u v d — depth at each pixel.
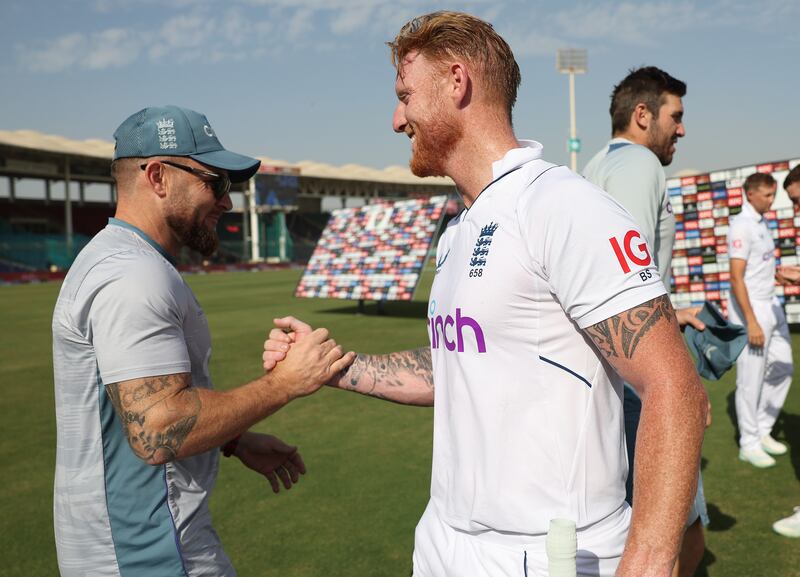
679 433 1.01
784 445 4.44
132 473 1.59
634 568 0.99
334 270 14.41
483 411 1.29
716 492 3.68
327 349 1.73
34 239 42.03
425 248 13.00
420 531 1.54
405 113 1.44
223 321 12.53
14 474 4.30
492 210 1.29
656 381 1.04
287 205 51.47
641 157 2.29
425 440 4.84
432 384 1.79
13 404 6.23
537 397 1.24
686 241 9.70
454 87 1.35
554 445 1.23
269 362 1.71
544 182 1.22
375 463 4.34
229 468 4.30
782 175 8.80
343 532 3.30
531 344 1.22
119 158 1.71
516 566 1.27
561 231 1.13
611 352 1.10
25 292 23.41
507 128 1.38
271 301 16.94
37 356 8.97
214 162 1.74
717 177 9.44
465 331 1.30
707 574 2.78
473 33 1.34
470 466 1.33
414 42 1.39
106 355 1.49
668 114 2.44
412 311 14.22
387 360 1.83
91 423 1.57
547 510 1.24
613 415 1.27
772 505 3.48
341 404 5.95
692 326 2.18
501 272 1.23
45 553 3.17
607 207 1.14
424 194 72.75
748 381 4.14
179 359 1.54
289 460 2.18
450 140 1.39
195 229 1.77
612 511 1.28
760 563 2.86
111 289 1.50
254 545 3.19
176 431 1.49
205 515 1.71
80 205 51.09
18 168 41.66
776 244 8.84
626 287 1.07
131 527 1.59
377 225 14.29
